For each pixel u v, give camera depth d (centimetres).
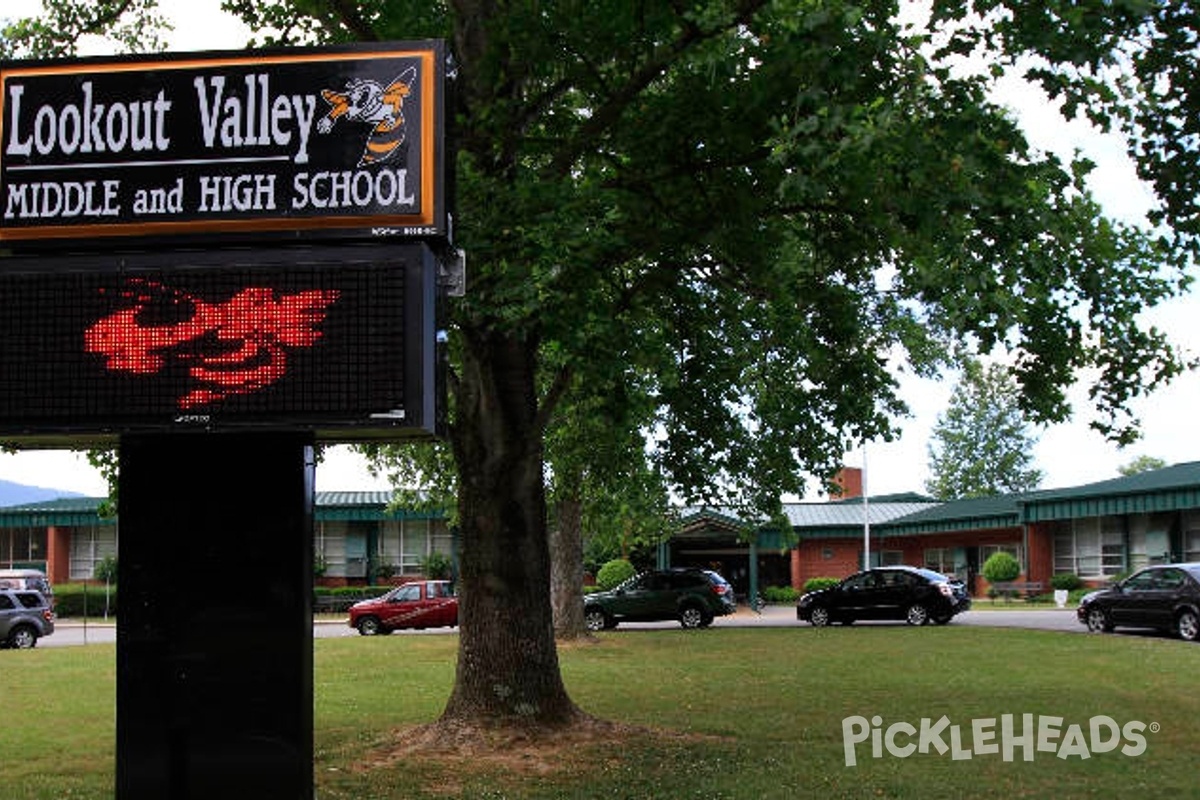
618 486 1814
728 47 928
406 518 4994
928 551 5072
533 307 819
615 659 2002
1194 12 831
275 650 657
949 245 786
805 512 5322
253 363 633
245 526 665
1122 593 2467
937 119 773
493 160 1034
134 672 662
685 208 1087
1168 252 944
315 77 655
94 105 662
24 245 658
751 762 977
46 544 5128
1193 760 975
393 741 1105
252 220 649
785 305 1287
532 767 969
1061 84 822
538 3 985
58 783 930
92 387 638
